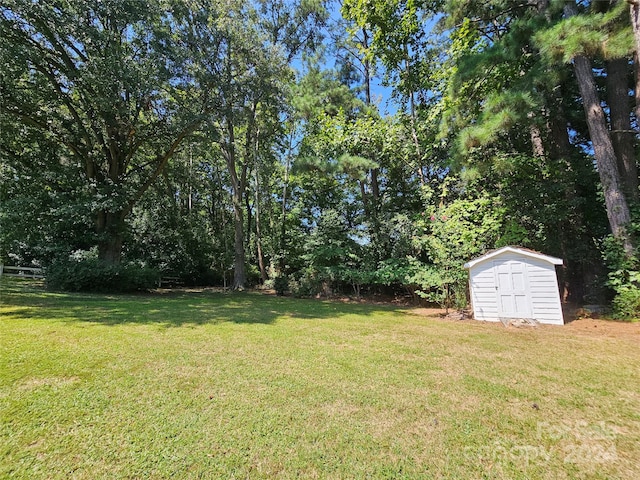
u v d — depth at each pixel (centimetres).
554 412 277
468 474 201
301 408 281
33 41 1042
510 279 703
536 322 647
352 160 1076
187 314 721
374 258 1234
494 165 721
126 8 1074
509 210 866
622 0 573
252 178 1933
